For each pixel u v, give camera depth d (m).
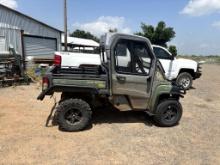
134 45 4.98
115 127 5.29
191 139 4.78
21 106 6.74
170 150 4.25
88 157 3.88
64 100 4.93
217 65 30.31
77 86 4.79
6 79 9.87
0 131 4.84
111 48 4.86
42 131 4.90
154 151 4.19
